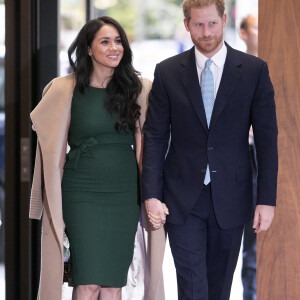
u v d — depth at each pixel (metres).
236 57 10.06
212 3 9.54
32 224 13.21
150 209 10.17
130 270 11.73
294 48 10.98
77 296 11.15
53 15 13.10
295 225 11.22
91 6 14.95
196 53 10.11
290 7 10.95
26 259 13.15
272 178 9.98
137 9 16.84
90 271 10.86
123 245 11.11
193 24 9.67
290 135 11.09
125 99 11.05
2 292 13.30
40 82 13.17
